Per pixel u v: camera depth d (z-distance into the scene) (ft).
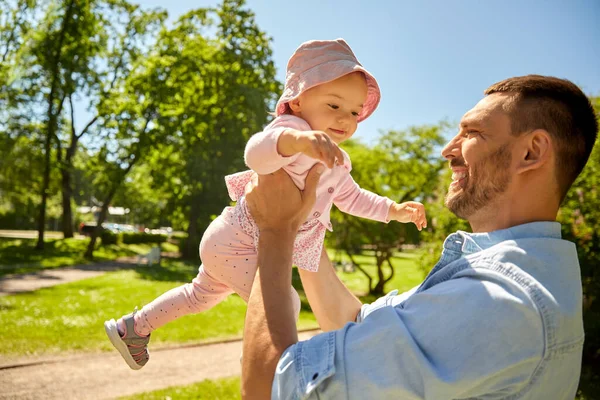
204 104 80.94
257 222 5.00
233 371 22.93
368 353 3.81
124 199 130.52
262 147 4.67
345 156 6.21
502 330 3.58
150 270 69.46
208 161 81.15
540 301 3.63
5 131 83.25
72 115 88.63
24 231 152.56
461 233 4.74
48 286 46.88
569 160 4.29
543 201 4.36
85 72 84.33
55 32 81.66
